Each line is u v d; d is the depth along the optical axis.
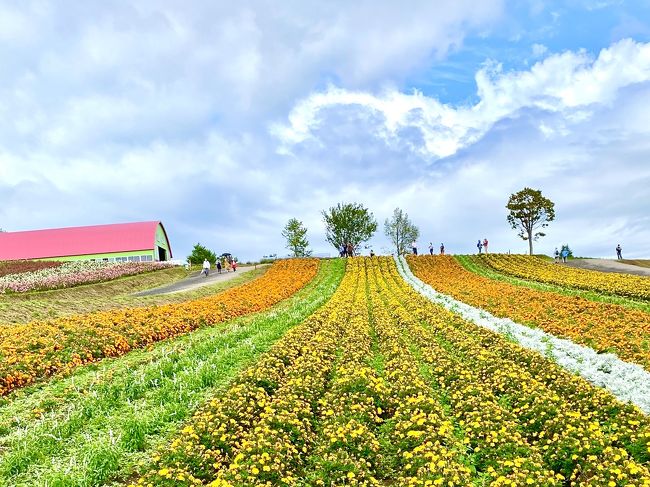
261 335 23.77
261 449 10.80
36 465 11.30
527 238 95.25
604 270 59.94
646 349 20.20
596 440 10.73
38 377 18.00
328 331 23.58
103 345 21.47
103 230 82.50
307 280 54.22
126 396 15.58
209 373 17.11
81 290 43.12
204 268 62.88
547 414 12.51
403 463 10.98
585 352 19.48
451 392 15.35
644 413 13.23
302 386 15.06
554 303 33.28
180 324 26.75
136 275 54.84
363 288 46.41
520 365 17.80
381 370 18.47
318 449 11.43
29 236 81.75
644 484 8.95
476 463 11.30
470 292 40.84
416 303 34.34
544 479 9.59
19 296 37.69
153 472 10.14
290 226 96.50
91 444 12.06
